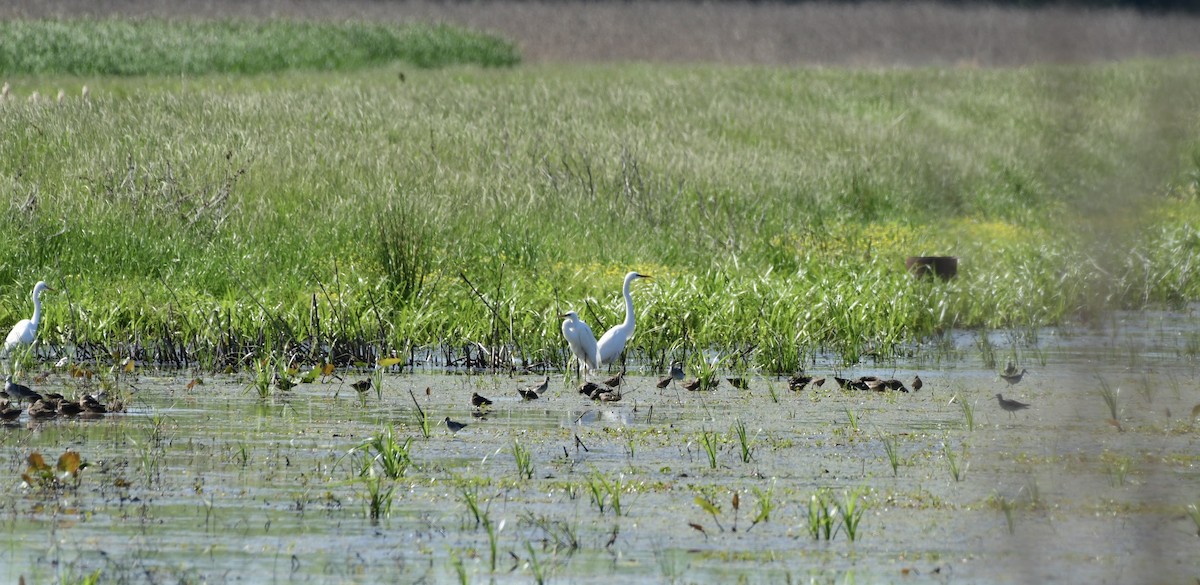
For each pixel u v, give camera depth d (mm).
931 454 11281
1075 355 16625
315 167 23109
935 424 12508
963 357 16531
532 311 16750
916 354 16734
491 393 13977
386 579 8078
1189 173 29203
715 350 16562
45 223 19016
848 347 16359
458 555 8523
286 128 27328
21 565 8258
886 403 13516
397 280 17984
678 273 19750
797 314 17297
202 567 8258
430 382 14586
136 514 9320
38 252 18375
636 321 16734
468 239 20141
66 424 12133
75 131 25094
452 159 26000
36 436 11602
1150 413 13062
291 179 22391
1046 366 15836
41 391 13672
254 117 28828
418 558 8477
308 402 13328
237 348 15555
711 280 18719
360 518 9305
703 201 23750
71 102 28938
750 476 10500
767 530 9109
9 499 9633
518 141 28062
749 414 12906
